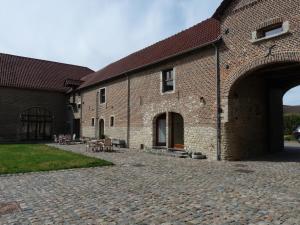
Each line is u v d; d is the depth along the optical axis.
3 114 26.44
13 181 8.22
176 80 15.56
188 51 14.47
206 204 5.86
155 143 17.17
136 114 18.86
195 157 13.38
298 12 10.44
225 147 12.61
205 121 13.60
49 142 25.89
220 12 13.10
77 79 31.81
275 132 16.06
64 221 4.91
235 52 12.45
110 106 22.08
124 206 5.77
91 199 6.30
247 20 12.08
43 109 28.91
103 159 12.91
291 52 10.54
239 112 13.27
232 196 6.44
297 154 14.98
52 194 6.74
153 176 8.91
